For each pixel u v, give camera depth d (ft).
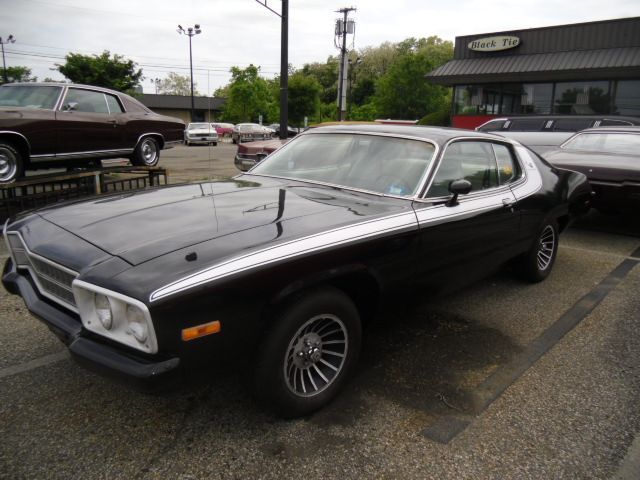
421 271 10.03
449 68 75.20
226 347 7.19
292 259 7.62
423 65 157.28
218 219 8.63
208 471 7.24
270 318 7.72
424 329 12.28
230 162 56.39
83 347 7.07
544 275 15.76
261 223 8.45
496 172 12.92
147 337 6.56
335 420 8.51
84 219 8.91
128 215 8.97
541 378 10.11
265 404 8.06
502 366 10.56
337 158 11.92
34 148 23.75
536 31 69.62
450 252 10.68
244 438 7.98
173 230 8.13
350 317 8.71
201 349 6.94
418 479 7.22
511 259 13.82
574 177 16.78
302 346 8.24
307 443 7.91
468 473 7.36
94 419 8.36
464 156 11.69
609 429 8.48
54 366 10.02
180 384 6.93
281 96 56.24
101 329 7.04
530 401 9.27
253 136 111.96
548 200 14.66
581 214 17.38
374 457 7.64
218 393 9.20
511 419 8.70
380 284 9.20
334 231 8.38
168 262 7.02
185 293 6.60
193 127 102.32
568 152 24.82
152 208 9.35
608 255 19.57
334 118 196.95
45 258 7.89
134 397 9.01
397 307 10.08
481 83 73.56
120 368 6.68
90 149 26.76
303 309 7.86
